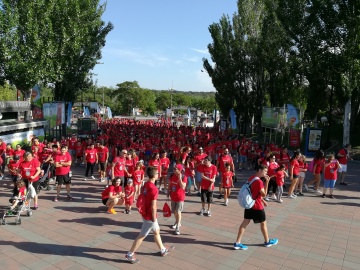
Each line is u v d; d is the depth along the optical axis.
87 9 28.84
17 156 11.25
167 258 6.55
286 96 33.22
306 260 6.62
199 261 6.46
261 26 36.50
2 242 7.14
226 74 39.38
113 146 19.05
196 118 80.88
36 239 7.39
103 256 6.59
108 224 8.58
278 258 6.68
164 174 12.66
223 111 43.88
